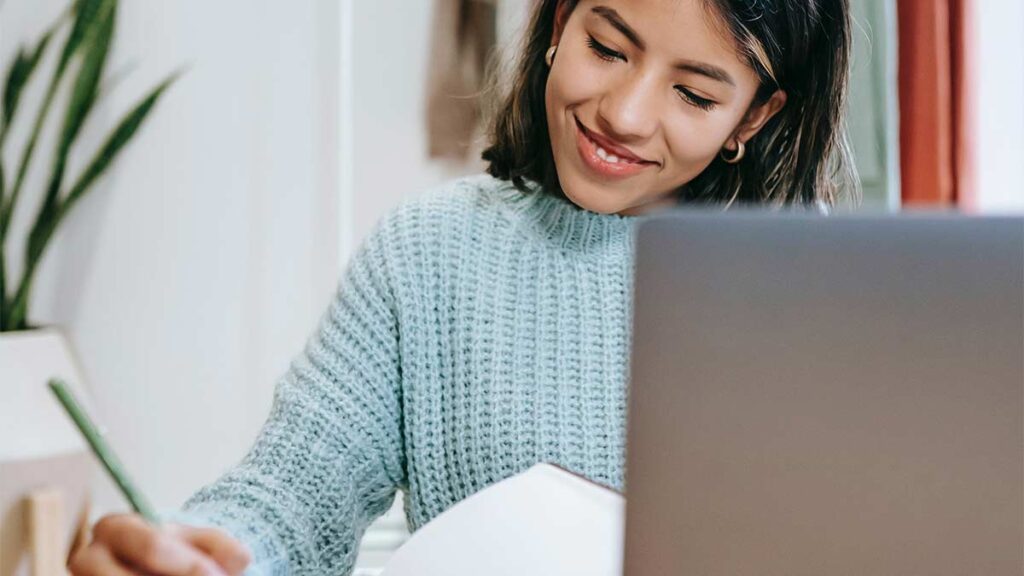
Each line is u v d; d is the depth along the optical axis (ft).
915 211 1.60
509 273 3.21
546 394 3.13
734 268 1.62
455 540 2.12
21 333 6.45
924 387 1.61
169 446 8.11
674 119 2.78
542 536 2.09
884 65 6.80
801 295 1.61
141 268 7.93
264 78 7.92
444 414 3.14
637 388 1.66
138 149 7.82
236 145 7.96
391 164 8.05
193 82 7.84
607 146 2.86
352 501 2.91
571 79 2.83
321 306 8.18
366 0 7.86
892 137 6.86
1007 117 8.58
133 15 7.69
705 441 1.65
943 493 1.62
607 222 3.22
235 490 2.69
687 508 1.67
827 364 1.62
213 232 8.00
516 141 3.31
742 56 2.73
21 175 7.11
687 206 3.25
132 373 7.99
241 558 2.13
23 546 5.65
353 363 3.05
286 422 2.88
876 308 1.60
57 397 2.00
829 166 3.23
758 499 1.65
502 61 3.53
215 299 8.06
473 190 3.38
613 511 2.13
